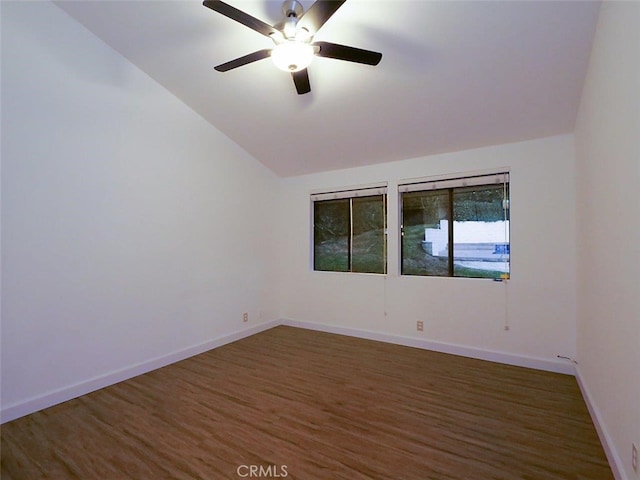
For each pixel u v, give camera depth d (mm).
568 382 2730
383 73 2566
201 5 2236
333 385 2711
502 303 3207
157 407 2363
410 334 3738
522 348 3109
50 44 2432
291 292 4664
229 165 3932
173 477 1655
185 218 3416
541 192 3029
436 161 3586
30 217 2316
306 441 1947
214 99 3271
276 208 4641
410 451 1845
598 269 1986
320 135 3549
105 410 2324
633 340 1358
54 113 2449
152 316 3094
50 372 2402
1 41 2191
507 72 2346
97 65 2711
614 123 1592
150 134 3102
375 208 4070
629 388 1417
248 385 2725
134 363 2934
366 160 3926
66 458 1810
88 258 2637
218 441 1952
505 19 1975
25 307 2287
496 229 3342
